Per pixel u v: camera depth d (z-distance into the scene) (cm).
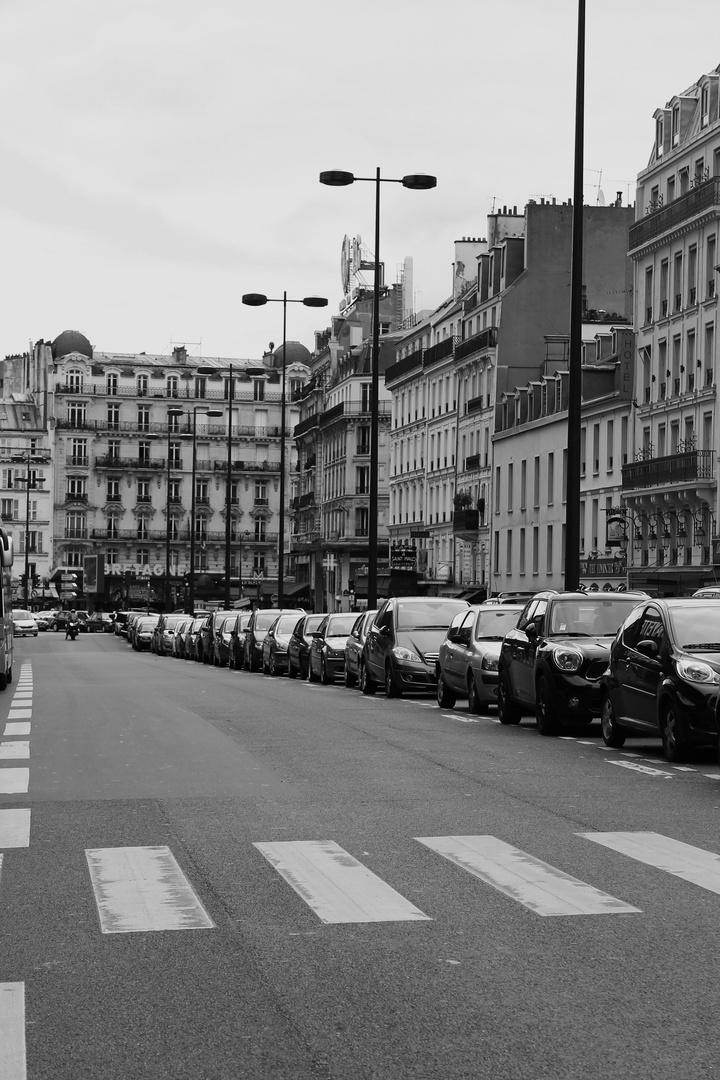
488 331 9944
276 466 18862
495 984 821
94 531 18388
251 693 3753
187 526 18700
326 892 1080
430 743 2252
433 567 11425
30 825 1413
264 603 14088
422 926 969
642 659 2112
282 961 875
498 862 1199
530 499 9212
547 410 9006
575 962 870
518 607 3134
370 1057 694
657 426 7519
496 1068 677
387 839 1318
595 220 9700
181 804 1555
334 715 2869
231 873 1154
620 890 1084
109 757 2045
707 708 1942
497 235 10462
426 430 11694
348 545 13950
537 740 2339
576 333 3597
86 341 18725
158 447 18650
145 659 7675
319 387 15625
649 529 7469
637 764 1962
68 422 18350
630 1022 748
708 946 910
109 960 880
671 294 7412
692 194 7088
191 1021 753
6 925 979
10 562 4397
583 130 3609
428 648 3600
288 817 1457
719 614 2106
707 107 7294
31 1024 750
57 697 3575
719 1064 682
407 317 14088
